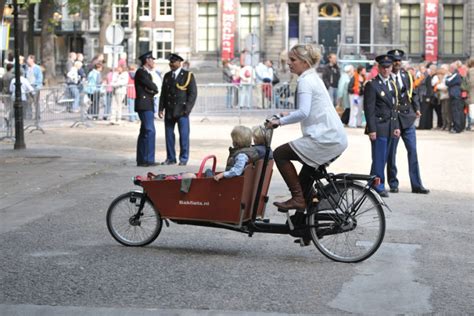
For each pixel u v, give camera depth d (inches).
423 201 595.2
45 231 479.5
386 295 346.3
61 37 3393.2
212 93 1530.5
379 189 608.4
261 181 414.9
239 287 356.8
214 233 479.5
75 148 978.1
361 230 404.5
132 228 440.1
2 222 509.0
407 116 623.2
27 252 424.5
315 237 407.5
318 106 401.1
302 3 3073.3
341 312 321.1
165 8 3110.2
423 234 476.1
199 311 320.2
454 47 3068.4
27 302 332.8
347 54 2018.9
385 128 610.2
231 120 1482.5
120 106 1374.3
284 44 3088.1
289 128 1317.7
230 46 3034.0
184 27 3097.9
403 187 665.6
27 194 618.2
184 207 422.9
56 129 1262.3
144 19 3105.3
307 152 400.2
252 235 436.1
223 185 413.4
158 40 3122.5
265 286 358.6
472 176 734.5
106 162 829.2
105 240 455.5
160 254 421.7
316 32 3078.2
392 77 617.9
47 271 384.2
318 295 344.5
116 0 2114.9
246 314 316.5
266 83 1555.1
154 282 364.2
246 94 1540.4
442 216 534.9
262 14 3085.6
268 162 418.6
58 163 819.4
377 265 400.8
